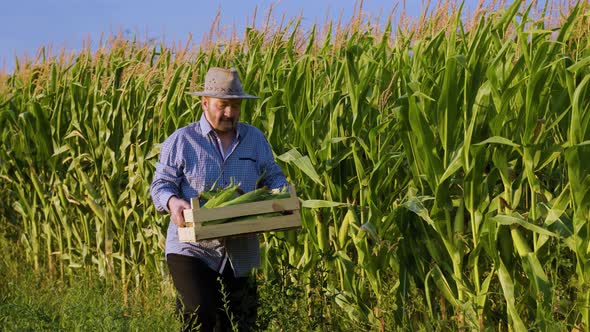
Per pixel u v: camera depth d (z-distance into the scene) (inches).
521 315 213.9
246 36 326.0
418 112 209.9
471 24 223.5
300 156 241.9
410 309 226.5
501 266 208.8
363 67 246.1
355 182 248.4
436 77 221.6
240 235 191.8
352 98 239.1
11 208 414.9
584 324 197.8
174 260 203.5
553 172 215.9
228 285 204.5
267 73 283.1
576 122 189.9
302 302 246.8
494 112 207.8
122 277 335.6
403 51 242.5
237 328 203.5
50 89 388.5
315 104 251.6
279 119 273.4
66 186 358.9
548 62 200.4
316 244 255.3
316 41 295.1
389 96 234.7
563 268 215.9
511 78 199.0
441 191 214.2
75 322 234.7
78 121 362.3
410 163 223.1
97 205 344.5
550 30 194.9
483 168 207.0
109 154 339.9
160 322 253.0
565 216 202.5
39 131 373.7
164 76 339.3
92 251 362.6
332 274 254.8
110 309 231.6
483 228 210.5
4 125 412.8
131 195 327.9
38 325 231.3
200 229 186.7
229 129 200.1
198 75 319.3
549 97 205.5
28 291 331.0
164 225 311.9
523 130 204.5
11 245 402.0
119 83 363.9
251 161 205.9
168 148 203.5
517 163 217.6
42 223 393.7
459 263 216.7
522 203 218.5
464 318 215.9
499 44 211.2
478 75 206.1
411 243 229.9
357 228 236.2
